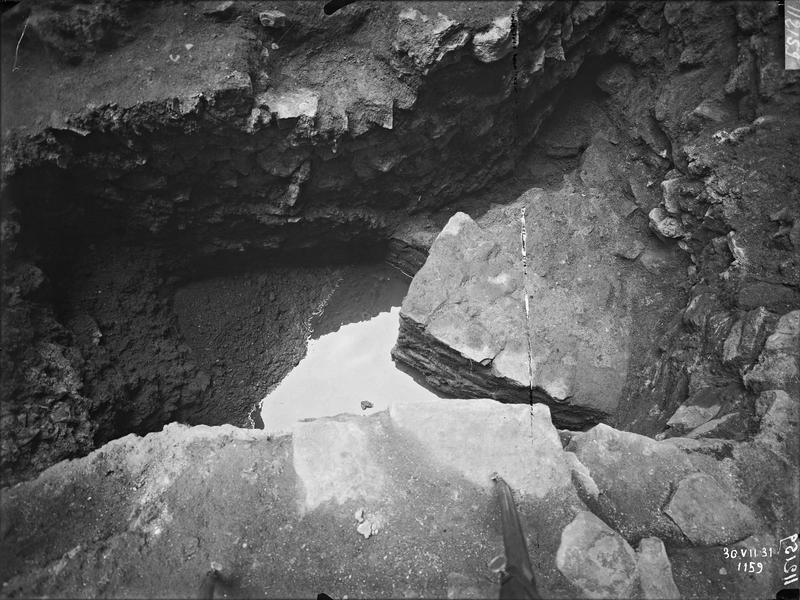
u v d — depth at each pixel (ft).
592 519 5.48
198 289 10.02
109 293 8.94
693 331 8.27
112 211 8.58
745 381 6.80
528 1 8.45
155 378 8.94
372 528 5.41
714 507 5.66
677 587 5.30
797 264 7.75
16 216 7.73
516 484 5.63
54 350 7.78
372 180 9.62
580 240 9.73
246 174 8.74
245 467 5.76
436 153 9.76
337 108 8.39
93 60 7.66
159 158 8.11
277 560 5.31
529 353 8.42
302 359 10.29
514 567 4.80
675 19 9.91
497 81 9.15
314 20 8.40
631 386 8.60
